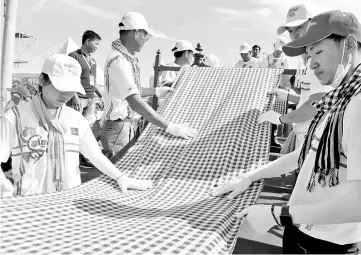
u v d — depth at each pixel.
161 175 2.96
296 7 3.33
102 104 9.18
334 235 1.67
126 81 3.46
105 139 4.09
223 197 2.58
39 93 2.62
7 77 5.27
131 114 4.12
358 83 1.49
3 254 1.58
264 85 4.04
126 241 1.80
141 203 2.54
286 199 4.15
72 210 2.21
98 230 1.95
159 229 1.97
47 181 2.61
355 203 1.37
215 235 1.88
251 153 3.09
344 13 1.59
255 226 1.76
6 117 2.48
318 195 1.64
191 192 2.72
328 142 1.54
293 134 3.94
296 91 4.55
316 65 1.66
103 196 2.54
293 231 1.88
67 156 2.68
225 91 4.05
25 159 2.54
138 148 3.42
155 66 5.02
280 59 7.76
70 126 2.71
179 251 1.70
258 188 2.50
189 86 4.20
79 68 2.59
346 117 1.47
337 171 1.53
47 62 2.49
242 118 3.54
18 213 2.05
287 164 2.42
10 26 5.16
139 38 3.71
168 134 3.47
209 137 3.35
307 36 1.61
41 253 1.62
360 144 1.38
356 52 1.60
